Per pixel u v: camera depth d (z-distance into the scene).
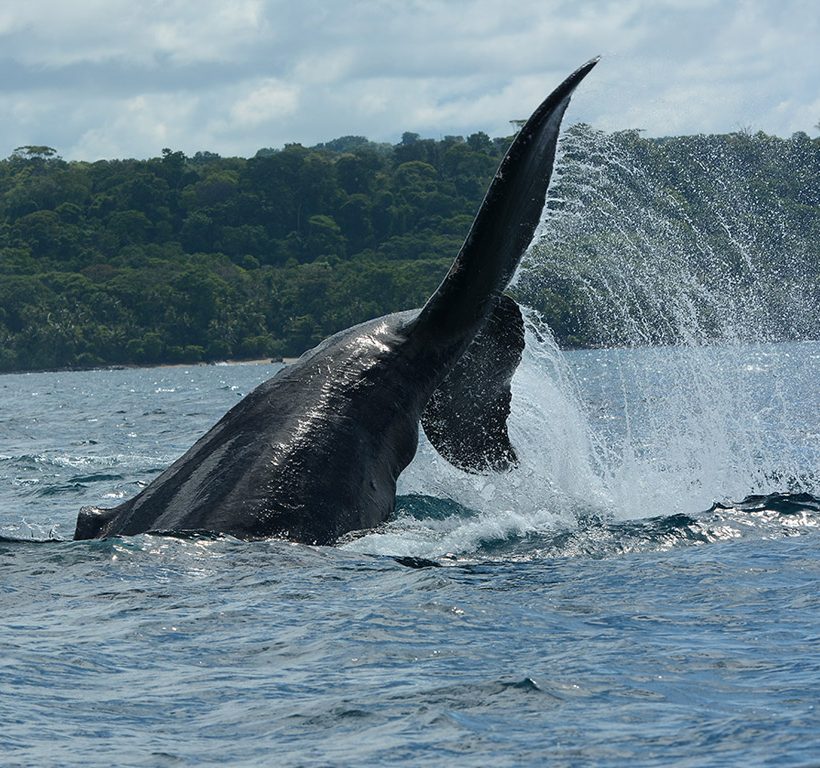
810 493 50.06
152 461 86.19
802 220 192.25
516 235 41.38
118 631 29.14
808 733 20.94
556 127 39.72
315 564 35.12
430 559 36.09
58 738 21.98
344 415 40.91
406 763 20.44
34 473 76.94
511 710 22.92
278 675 25.66
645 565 34.66
